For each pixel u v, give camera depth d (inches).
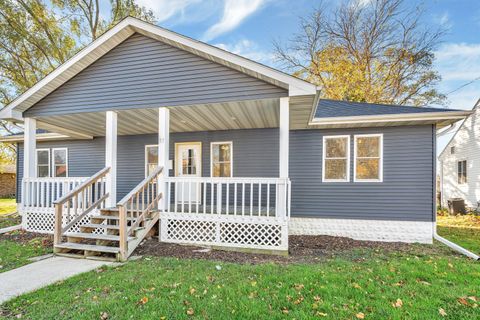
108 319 95.0
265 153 302.7
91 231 211.2
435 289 124.4
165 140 217.9
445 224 373.1
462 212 470.6
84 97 234.5
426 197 256.7
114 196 231.1
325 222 279.1
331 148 284.4
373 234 266.2
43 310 103.0
